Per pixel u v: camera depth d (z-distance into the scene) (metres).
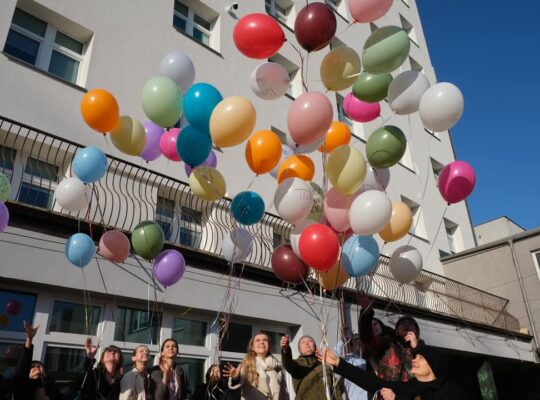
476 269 12.84
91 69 6.70
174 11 8.84
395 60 3.14
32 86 5.91
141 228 3.90
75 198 3.89
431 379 2.48
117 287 5.04
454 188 3.60
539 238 12.11
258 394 3.83
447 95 3.18
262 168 3.36
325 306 7.13
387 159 3.35
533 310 11.66
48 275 4.55
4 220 3.30
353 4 3.22
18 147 5.61
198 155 3.46
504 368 12.24
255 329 6.49
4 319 4.32
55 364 4.51
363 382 2.73
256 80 3.47
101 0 7.27
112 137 3.75
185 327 5.71
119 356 3.69
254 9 10.28
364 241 3.49
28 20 6.50
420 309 9.04
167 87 3.52
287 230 8.15
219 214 7.23
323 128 3.12
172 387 3.81
